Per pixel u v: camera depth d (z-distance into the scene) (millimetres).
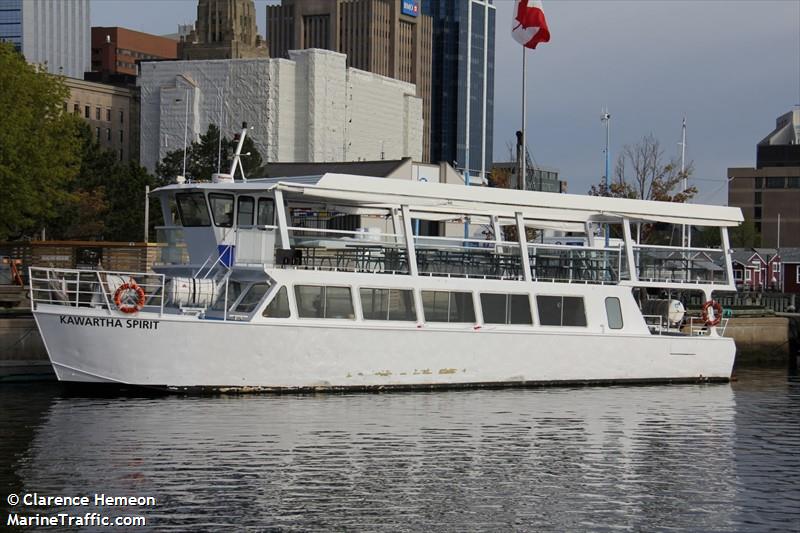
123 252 74938
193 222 45781
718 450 37375
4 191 70688
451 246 48000
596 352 48562
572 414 42438
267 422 38250
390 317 44156
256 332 41844
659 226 100562
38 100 74688
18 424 37250
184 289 42562
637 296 59188
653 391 48906
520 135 64750
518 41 62094
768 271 132375
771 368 67812
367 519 28422
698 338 51344
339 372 43281
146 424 37406
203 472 32031
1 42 75812
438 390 45219
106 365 41500
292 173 92188
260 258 43281
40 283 61188
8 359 48344
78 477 31266
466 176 89875
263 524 27812
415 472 32844
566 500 30656
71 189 100562
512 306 46688
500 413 41781
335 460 33812
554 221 56688
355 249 44875
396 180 44469
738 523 29109
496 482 32188
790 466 35219
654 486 32406
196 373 41594
